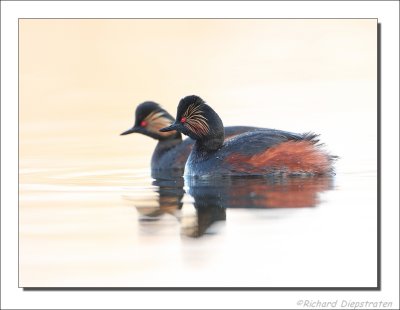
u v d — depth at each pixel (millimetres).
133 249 15031
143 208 18000
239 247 14867
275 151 20766
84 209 18141
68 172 24047
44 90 38344
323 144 21156
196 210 17406
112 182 22188
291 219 16406
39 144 29250
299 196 18406
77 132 31516
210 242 15148
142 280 13992
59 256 14898
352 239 15211
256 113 31250
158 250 14922
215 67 40562
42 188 21188
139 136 31375
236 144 21438
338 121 29578
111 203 18766
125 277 14070
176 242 15234
